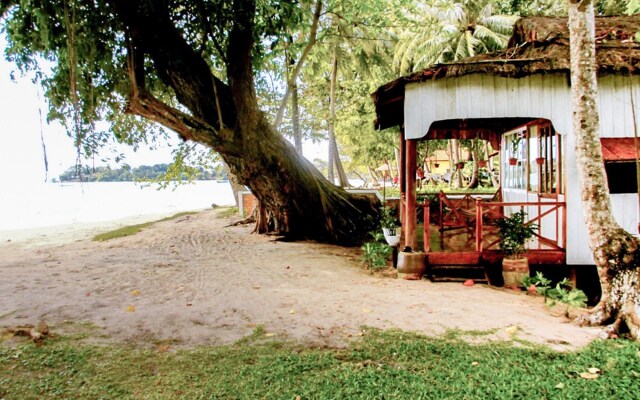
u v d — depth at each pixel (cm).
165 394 347
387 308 566
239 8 970
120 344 446
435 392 346
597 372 378
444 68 735
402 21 1282
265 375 377
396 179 3956
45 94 1035
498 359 405
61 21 942
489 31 2133
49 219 2338
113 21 1021
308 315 538
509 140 1176
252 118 1105
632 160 704
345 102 2564
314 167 1374
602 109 738
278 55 1220
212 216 2123
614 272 493
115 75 1087
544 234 891
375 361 406
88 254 1061
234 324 508
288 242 1212
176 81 1065
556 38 788
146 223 1966
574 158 748
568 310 568
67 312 550
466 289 693
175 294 642
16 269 852
